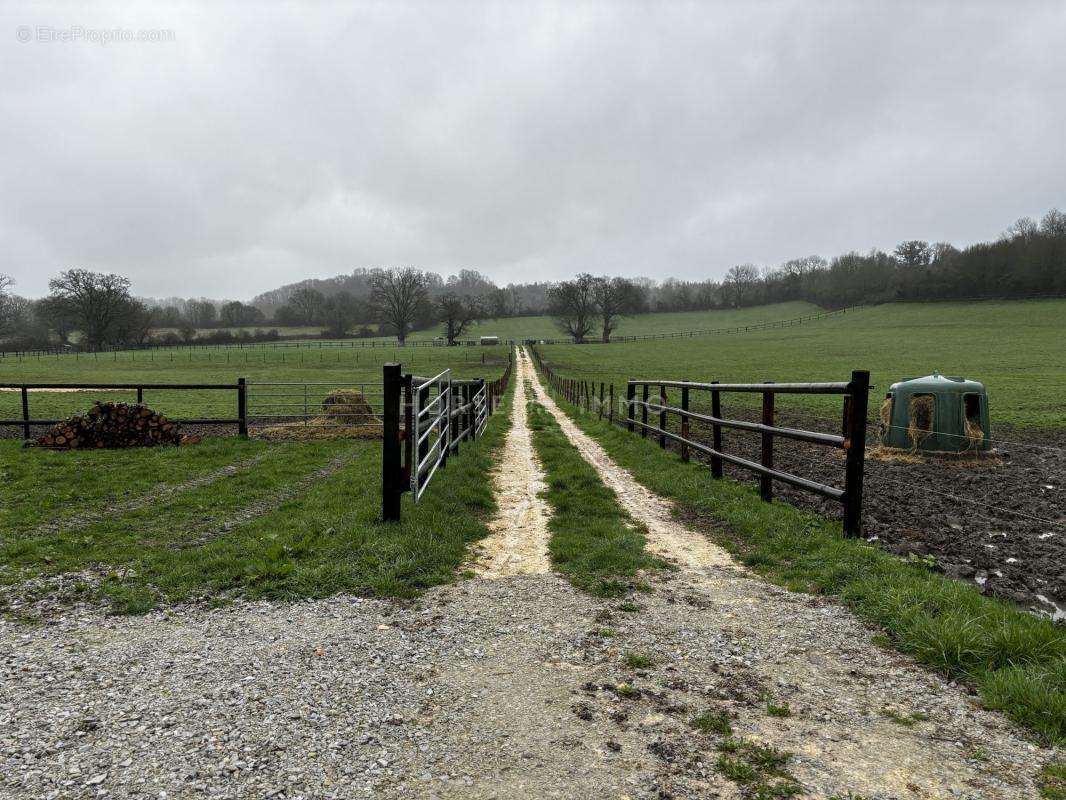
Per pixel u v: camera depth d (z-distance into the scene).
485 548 5.66
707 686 3.12
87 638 3.71
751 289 146.50
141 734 2.69
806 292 139.38
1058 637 3.36
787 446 12.82
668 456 10.64
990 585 4.66
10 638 3.70
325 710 2.90
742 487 7.86
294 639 3.67
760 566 5.03
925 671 3.26
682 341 90.75
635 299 98.94
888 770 2.45
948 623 3.50
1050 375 32.75
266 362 68.00
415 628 3.83
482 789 2.35
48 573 4.83
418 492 6.57
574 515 6.84
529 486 8.70
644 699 3.00
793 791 2.32
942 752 2.56
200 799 2.28
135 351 83.06
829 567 4.72
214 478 9.07
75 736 2.67
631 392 14.82
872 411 19.11
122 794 2.30
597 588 4.51
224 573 4.74
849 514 5.47
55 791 2.32
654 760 2.53
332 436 14.27
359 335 116.88
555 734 2.71
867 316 106.12
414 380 6.56
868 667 3.31
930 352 55.12
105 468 9.69
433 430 8.20
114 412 12.02
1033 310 89.69
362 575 4.67
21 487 8.14
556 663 3.38
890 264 130.00
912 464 10.50
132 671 3.28
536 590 4.52
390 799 2.29
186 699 2.99
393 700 2.99
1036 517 6.84
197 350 85.00
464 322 93.00
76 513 6.87
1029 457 11.27
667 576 4.80
